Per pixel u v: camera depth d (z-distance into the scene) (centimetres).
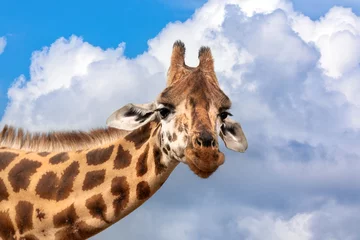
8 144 1225
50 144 1209
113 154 1159
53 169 1156
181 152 1059
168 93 1086
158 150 1122
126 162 1148
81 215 1126
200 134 1012
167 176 1142
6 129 1234
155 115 1141
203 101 1063
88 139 1203
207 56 1134
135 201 1132
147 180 1134
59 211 1126
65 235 1128
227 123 1206
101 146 1178
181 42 1152
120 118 1116
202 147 1002
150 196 1144
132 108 1123
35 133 1222
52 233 1130
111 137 1198
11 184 1149
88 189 1136
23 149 1213
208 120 1042
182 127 1056
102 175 1142
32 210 1134
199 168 1007
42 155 1184
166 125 1085
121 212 1130
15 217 1137
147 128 1159
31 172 1157
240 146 1212
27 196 1141
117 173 1142
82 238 1131
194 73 1100
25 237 1137
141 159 1143
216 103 1078
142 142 1158
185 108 1065
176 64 1132
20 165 1168
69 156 1172
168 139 1079
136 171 1139
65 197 1134
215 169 1016
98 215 1126
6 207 1145
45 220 1127
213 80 1112
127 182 1136
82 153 1172
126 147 1160
